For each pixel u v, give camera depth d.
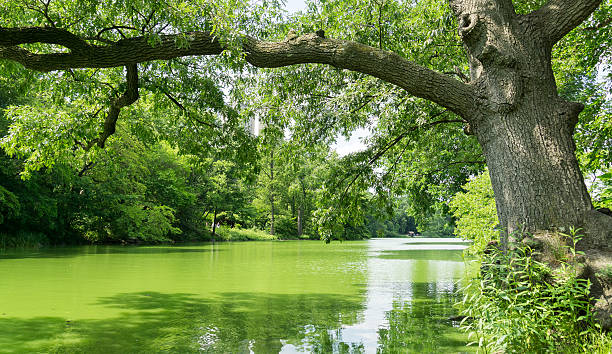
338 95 7.68
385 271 11.98
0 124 18.64
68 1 7.53
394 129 7.87
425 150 10.88
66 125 8.20
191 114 9.33
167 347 4.48
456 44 8.16
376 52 5.03
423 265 13.96
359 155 8.31
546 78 4.60
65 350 4.36
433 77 4.91
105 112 9.12
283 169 9.74
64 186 23.94
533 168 4.32
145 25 6.15
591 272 3.75
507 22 4.75
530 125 4.45
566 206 4.16
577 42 8.25
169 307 6.65
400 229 89.19
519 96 4.50
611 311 3.41
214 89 9.00
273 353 4.29
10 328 5.26
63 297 7.37
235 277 10.29
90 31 7.78
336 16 8.11
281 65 5.40
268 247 26.12
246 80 8.73
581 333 3.24
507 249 4.32
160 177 30.36
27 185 20.41
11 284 8.70
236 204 39.31
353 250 23.53
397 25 7.93
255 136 9.38
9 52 5.73
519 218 4.32
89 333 5.06
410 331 5.21
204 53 5.54
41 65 5.68
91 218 25.61
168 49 5.42
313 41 5.20
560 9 4.71
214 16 5.18
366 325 5.52
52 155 8.80
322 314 6.21
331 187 8.29
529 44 4.67
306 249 24.06
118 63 5.62
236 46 5.01
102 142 8.55
